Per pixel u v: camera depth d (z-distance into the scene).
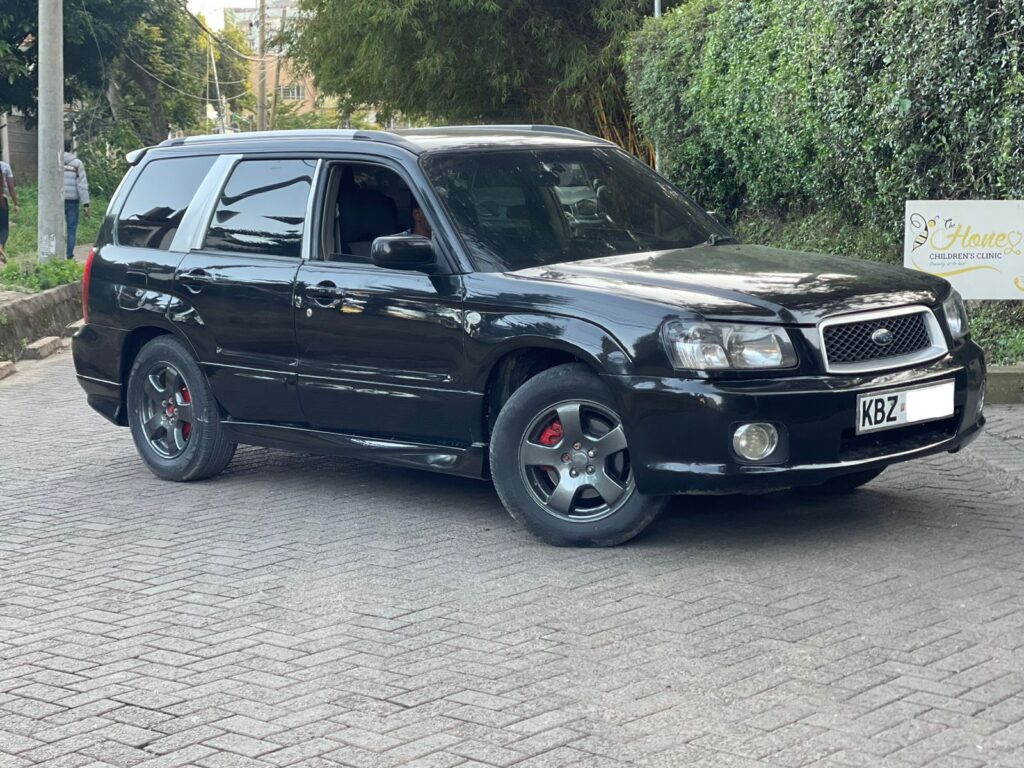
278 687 4.86
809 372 5.97
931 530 6.46
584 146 7.73
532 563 6.26
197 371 8.09
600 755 4.13
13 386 13.23
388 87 27.31
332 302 7.20
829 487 7.25
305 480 8.29
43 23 20.02
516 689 4.72
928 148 11.18
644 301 6.13
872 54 11.92
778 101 14.27
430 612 5.63
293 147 7.74
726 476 5.89
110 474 8.77
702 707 4.46
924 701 4.41
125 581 6.33
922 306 6.38
